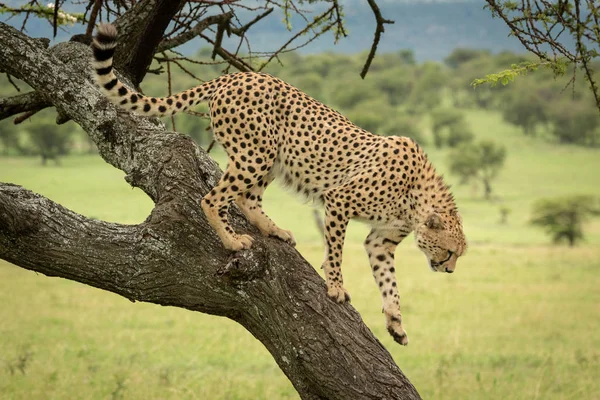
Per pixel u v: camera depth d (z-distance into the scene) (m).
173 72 76.44
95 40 5.88
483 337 21.67
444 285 32.00
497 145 130.88
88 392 13.66
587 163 119.19
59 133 95.06
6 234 5.63
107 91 6.13
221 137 6.39
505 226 70.06
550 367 17.00
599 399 14.20
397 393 5.88
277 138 6.53
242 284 5.84
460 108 168.50
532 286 32.19
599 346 20.61
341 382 5.81
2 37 6.86
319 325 5.85
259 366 17.06
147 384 14.59
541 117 139.62
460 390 14.84
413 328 22.86
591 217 74.81
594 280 34.34
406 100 163.38
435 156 112.50
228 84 6.39
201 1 7.98
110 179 84.00
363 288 29.67
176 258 5.85
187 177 6.23
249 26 9.09
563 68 5.91
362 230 61.53
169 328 21.83
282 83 6.61
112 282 5.85
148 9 7.45
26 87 51.66
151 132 6.69
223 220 6.05
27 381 14.50
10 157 102.12
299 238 51.44
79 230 5.82
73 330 21.41
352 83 143.38
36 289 29.34
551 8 5.95
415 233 7.39
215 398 13.37
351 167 6.72
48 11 8.60
